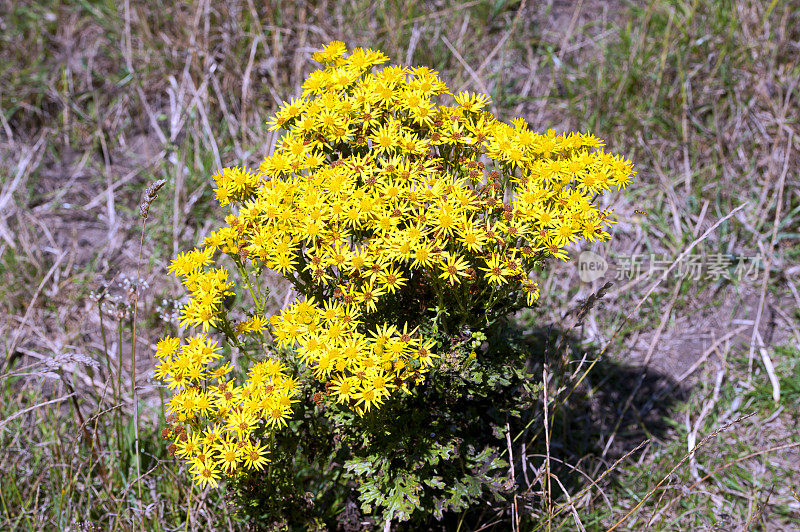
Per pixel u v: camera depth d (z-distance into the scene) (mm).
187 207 1293
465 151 846
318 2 1478
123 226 1308
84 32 1510
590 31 1478
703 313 1212
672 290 1221
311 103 834
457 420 845
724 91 1361
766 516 1008
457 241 792
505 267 781
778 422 1097
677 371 1161
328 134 832
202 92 1370
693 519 1006
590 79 1396
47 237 1291
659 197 1286
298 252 817
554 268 1234
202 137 1365
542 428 1008
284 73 1429
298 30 1451
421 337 795
